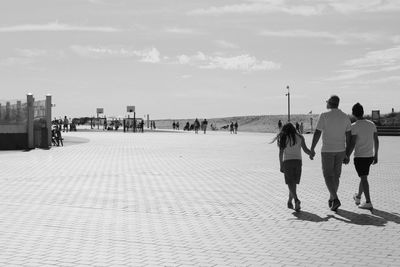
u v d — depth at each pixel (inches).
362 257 285.3
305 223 376.2
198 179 649.0
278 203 465.1
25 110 1327.5
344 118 430.6
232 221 384.5
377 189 553.9
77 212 421.4
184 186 582.6
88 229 357.7
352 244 313.6
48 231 350.9
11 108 1320.1
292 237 332.5
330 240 324.2
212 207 444.8
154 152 1169.4
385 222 378.3
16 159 966.4
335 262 275.9
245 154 1104.8
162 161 922.1
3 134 1304.1
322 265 270.8
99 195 514.3
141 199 489.1
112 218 396.5
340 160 431.5
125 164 861.2
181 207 444.5
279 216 402.9
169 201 477.1
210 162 900.0
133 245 313.0
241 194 520.7
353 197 460.8
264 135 2464.3
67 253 295.0
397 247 306.2
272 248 305.4
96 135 2330.2
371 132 437.7
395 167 808.3
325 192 531.8
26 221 384.8
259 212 420.5
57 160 943.7
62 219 392.5
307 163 898.1
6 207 444.8
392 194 517.0
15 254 292.8
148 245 313.0
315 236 335.0
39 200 482.6
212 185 590.9
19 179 647.8
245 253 294.5
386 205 452.1
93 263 274.7
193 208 439.5
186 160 943.7
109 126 3380.9
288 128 434.3
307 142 1609.3
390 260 279.1
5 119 1310.3
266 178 658.2
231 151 1208.8
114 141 1720.0
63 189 557.9
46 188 565.0
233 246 310.3
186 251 299.0
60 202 471.2
